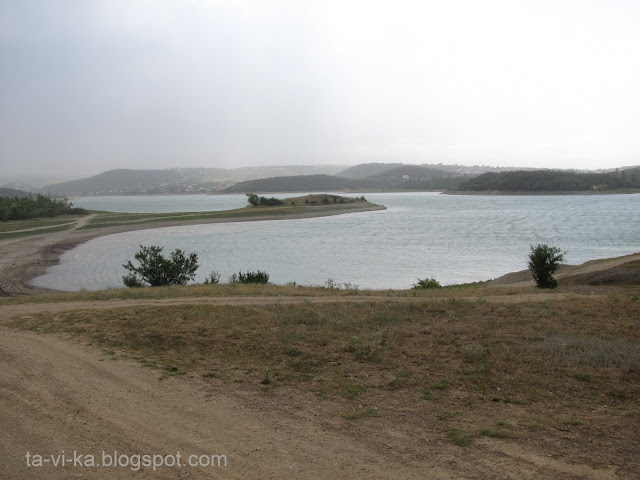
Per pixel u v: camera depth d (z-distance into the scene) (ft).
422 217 346.33
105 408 20.74
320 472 15.26
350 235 226.17
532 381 24.23
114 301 53.83
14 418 19.51
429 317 40.98
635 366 26.00
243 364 27.76
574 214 346.95
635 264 76.54
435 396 22.27
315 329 36.63
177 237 224.53
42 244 188.55
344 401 21.71
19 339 33.81
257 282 82.99
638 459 16.03
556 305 45.80
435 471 15.25
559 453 16.46
